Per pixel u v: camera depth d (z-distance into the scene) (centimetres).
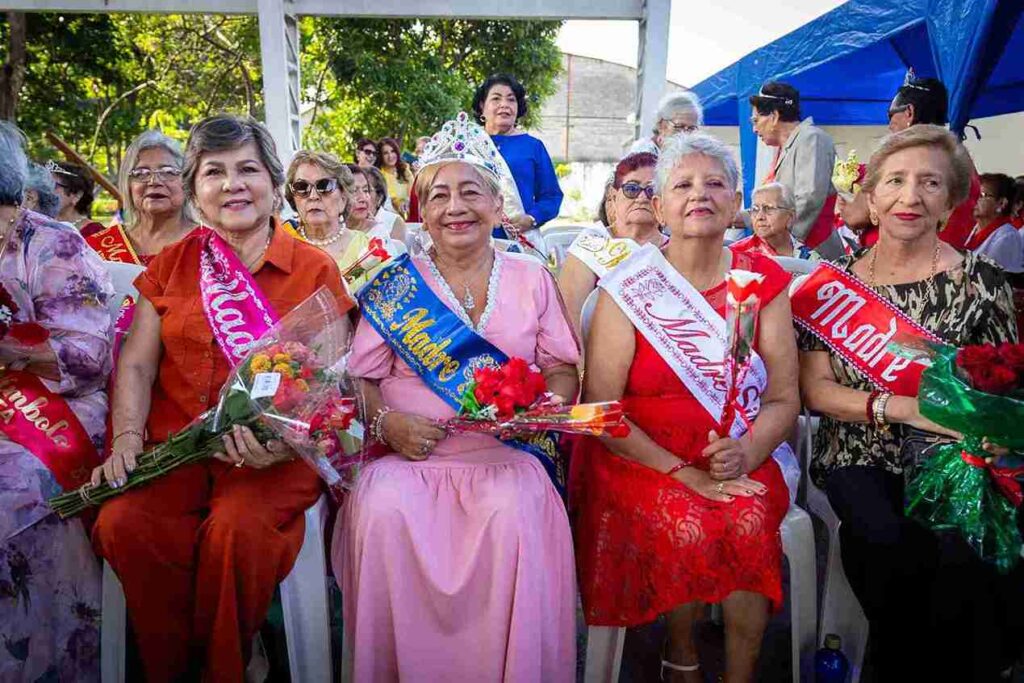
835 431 237
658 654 254
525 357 227
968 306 222
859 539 205
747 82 794
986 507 193
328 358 197
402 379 228
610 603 214
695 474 210
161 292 223
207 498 212
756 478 215
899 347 209
